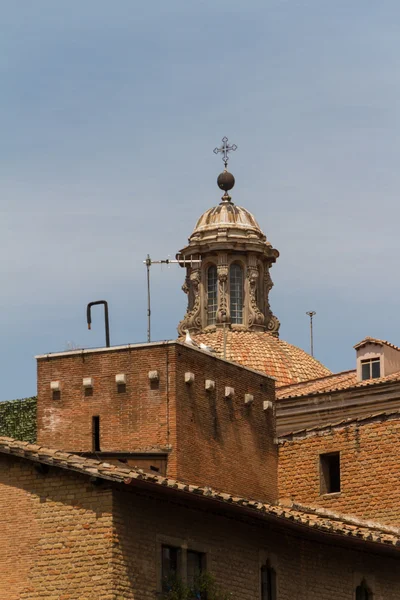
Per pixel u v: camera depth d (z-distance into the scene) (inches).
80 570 2102.6
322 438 2810.0
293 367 4463.6
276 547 2411.4
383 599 2591.0
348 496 2758.4
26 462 2165.4
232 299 4778.5
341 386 3112.7
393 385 2942.9
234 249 4781.0
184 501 2206.0
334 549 2522.1
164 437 2596.0
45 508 2140.7
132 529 2129.7
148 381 2632.9
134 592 2113.7
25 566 2132.1
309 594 2453.2
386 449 2743.6
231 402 2741.1
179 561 2213.3
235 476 2714.1
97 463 2127.2
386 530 2689.5
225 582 2288.4
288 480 2822.3
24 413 2977.4
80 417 2667.3
